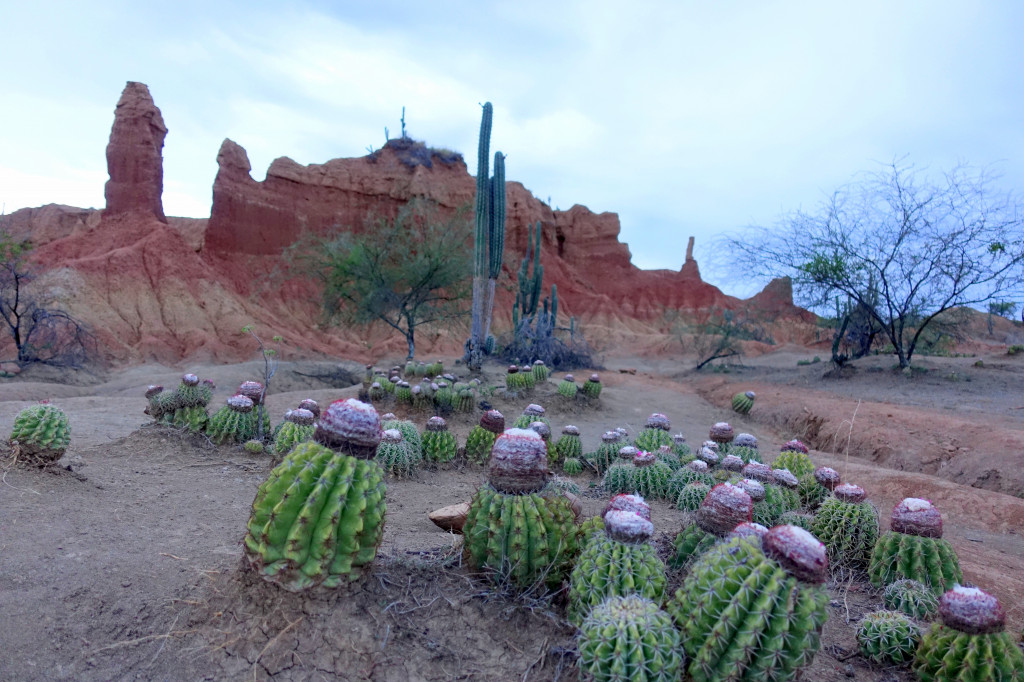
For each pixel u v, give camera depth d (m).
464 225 32.66
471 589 3.27
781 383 21.80
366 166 62.28
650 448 8.36
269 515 2.95
